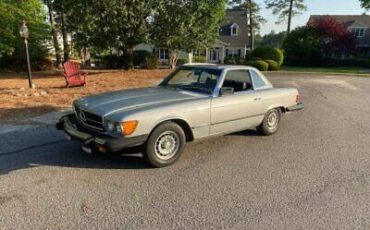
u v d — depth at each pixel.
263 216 3.51
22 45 22.23
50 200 3.71
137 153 5.00
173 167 4.81
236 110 5.64
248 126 6.06
